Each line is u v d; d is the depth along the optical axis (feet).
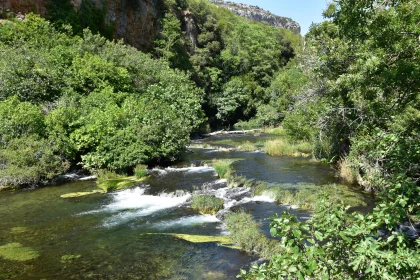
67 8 100.48
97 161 55.21
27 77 62.44
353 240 11.11
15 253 27.32
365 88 19.24
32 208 39.14
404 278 9.90
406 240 10.85
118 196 43.78
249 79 179.83
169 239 29.63
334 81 36.14
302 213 33.60
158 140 61.57
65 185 49.75
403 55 17.16
